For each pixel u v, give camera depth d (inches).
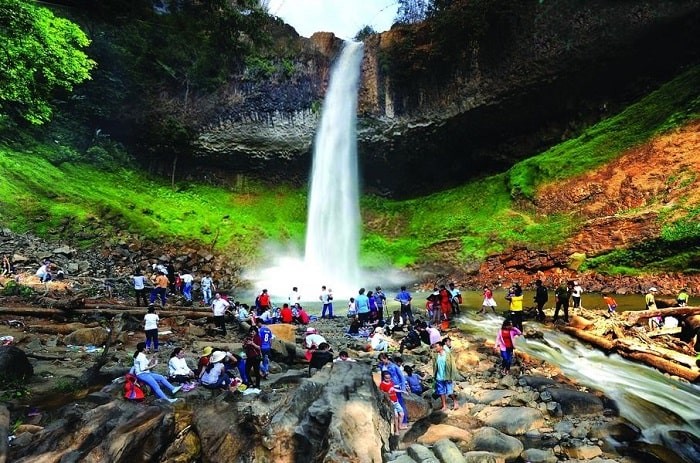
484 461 285.6
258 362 377.4
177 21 1486.2
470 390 416.2
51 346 456.4
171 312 637.9
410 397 378.3
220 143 1512.1
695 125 973.8
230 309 676.7
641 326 559.5
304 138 1576.0
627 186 1030.4
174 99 1443.2
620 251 939.3
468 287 1098.1
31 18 755.4
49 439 263.4
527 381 426.3
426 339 553.9
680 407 365.1
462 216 1334.9
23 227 911.7
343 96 1587.1
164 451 277.4
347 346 545.0
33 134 1163.3
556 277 1010.7
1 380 331.0
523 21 1238.9
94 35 1296.8
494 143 1461.6
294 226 1489.9
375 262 1328.7
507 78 1304.1
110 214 1074.7
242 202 1535.4
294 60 1572.3
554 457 297.0
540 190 1190.3
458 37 1331.2
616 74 1213.1
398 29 1508.4
